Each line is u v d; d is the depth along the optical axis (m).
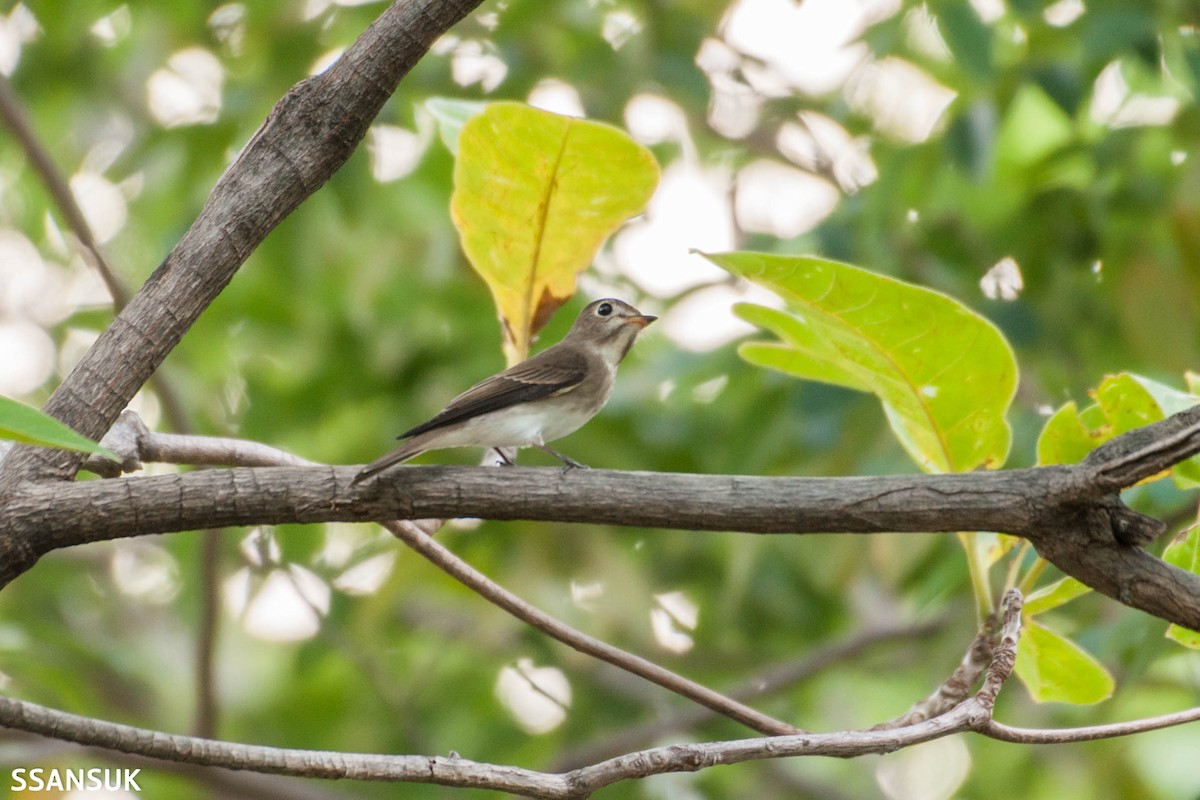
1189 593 4.61
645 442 13.17
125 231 14.94
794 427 11.86
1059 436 5.77
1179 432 4.52
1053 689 6.27
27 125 9.59
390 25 5.11
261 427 14.55
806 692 15.34
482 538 12.59
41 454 4.84
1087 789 12.62
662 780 13.27
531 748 14.06
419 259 13.70
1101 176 12.55
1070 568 4.73
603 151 6.16
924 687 14.25
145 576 16.92
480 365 13.98
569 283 6.54
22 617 13.59
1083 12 12.23
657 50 13.91
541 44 14.10
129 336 4.95
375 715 14.49
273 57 13.61
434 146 13.88
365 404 14.37
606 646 5.57
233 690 15.00
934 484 4.73
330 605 13.20
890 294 5.40
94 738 4.12
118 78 16.00
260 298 14.43
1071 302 12.51
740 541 11.73
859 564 11.48
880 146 13.54
